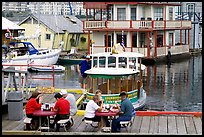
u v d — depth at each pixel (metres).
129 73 21.03
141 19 51.31
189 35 56.25
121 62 22.88
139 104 22.05
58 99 14.78
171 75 38.06
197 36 58.72
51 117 15.18
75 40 58.84
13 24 46.62
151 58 47.56
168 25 51.34
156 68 43.38
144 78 36.22
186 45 53.91
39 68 40.62
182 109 23.89
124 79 21.12
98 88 20.97
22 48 43.12
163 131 14.83
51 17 57.88
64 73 39.94
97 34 50.56
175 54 51.53
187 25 54.97
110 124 14.73
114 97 20.31
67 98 15.18
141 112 17.36
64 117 14.48
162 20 50.75
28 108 14.52
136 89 22.25
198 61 49.03
